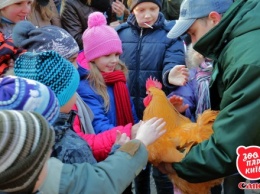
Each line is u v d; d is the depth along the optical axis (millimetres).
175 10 4336
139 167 1375
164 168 1712
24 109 1207
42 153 1017
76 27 3414
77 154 1397
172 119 1729
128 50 2771
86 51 2211
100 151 1748
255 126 1385
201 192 1710
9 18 2543
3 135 973
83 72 2066
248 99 1373
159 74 2703
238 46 1436
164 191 2457
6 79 1270
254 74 1355
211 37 1555
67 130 1465
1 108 1203
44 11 3062
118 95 2160
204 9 1694
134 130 1751
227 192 2309
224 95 1453
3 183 985
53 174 1184
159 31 2738
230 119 1407
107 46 2170
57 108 1299
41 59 1477
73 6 3389
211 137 1522
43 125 1043
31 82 1275
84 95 2014
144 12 2682
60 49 1830
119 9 3654
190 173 1566
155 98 1758
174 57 2643
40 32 1856
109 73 2170
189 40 2816
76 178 1212
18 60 1553
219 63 1577
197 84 2229
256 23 1439
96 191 1225
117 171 1299
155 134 1517
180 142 1656
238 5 1535
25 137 989
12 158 967
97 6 3473
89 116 1938
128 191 2256
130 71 2754
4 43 2035
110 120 2107
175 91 2270
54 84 1468
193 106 2236
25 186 1015
